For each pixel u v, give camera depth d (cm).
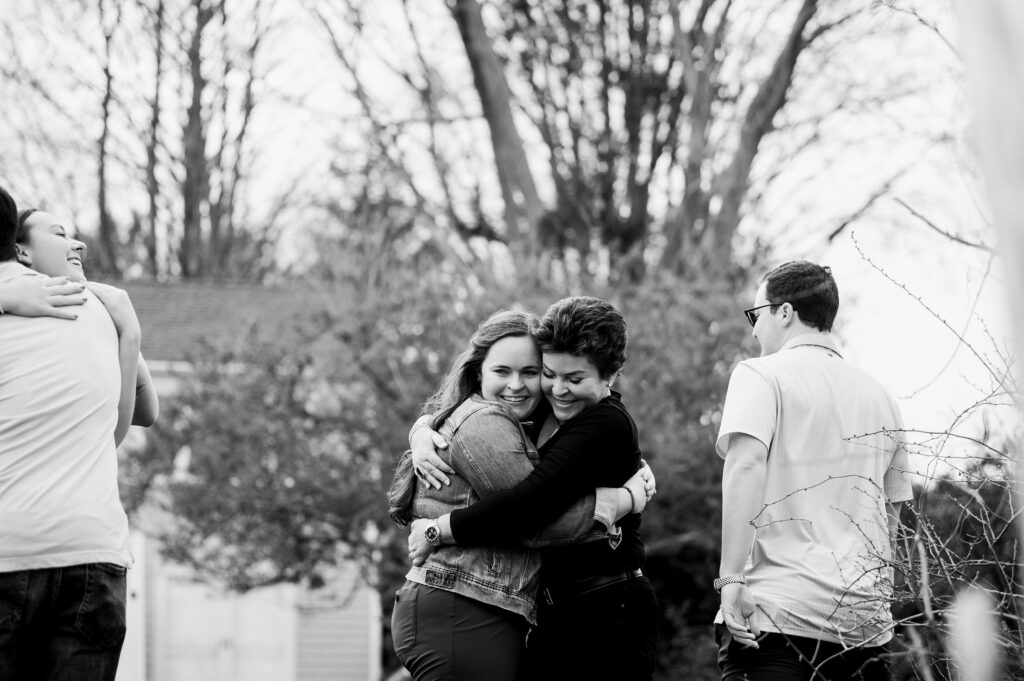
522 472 376
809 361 405
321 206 2105
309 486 1056
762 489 392
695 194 1484
